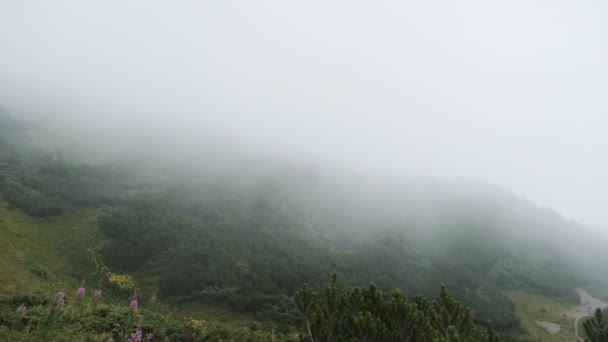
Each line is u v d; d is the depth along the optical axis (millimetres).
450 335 9141
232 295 32625
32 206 39625
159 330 16078
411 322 9914
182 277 33656
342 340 10023
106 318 14969
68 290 24719
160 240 39500
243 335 21062
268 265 40594
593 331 9406
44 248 32562
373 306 10789
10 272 22906
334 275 12344
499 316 54281
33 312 13836
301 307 11156
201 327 19312
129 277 31984
